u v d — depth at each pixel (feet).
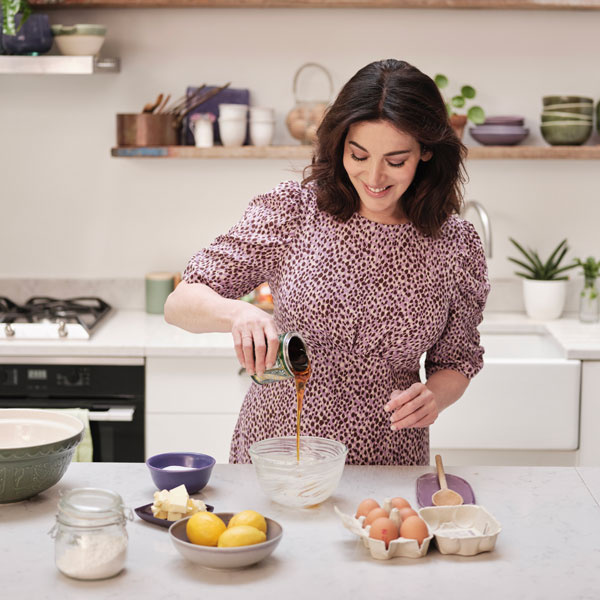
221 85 11.49
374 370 5.84
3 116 11.57
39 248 11.83
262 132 10.96
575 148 10.85
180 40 11.42
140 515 4.80
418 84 5.26
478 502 5.18
